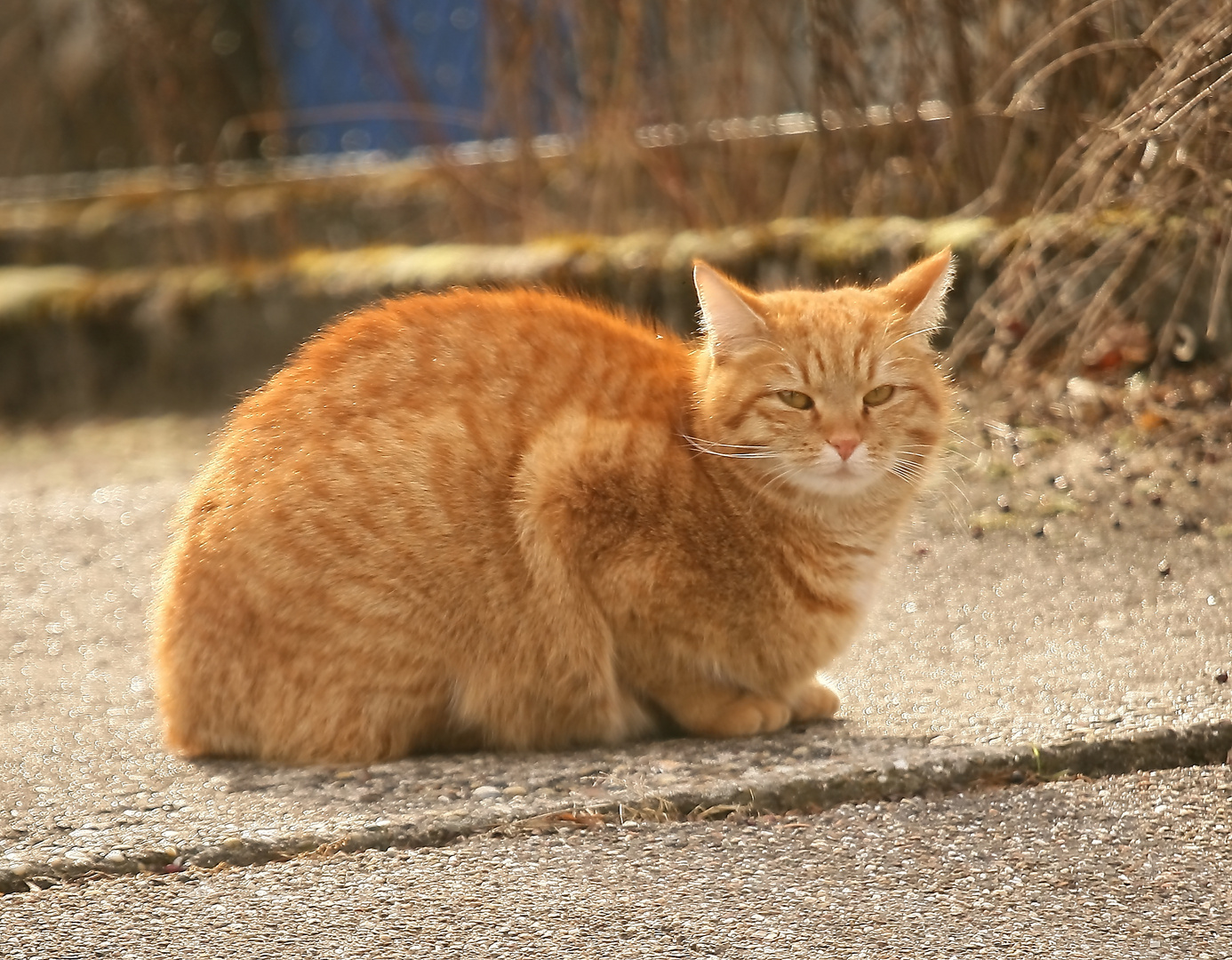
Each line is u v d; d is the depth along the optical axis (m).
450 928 4.43
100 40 19.03
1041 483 9.22
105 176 19.38
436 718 6.06
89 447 14.32
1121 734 5.54
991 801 5.19
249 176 17.67
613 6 14.09
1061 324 10.02
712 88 14.22
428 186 16.75
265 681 5.93
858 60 12.91
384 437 5.93
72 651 7.99
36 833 5.18
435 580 5.84
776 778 5.34
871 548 6.36
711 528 6.02
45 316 16.41
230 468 6.15
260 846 5.00
